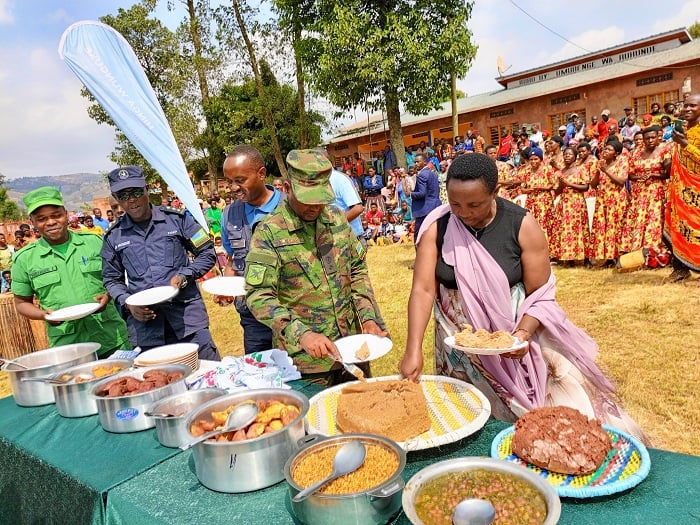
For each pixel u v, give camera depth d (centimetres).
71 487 169
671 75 1639
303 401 169
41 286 323
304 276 242
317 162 219
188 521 137
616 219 691
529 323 201
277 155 1831
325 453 143
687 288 570
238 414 159
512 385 211
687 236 564
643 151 656
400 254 1062
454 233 209
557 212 762
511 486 122
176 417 178
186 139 1628
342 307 252
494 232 205
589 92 1808
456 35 1341
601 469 136
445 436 153
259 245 234
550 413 151
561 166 757
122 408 196
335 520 120
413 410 163
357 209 409
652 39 1908
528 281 210
